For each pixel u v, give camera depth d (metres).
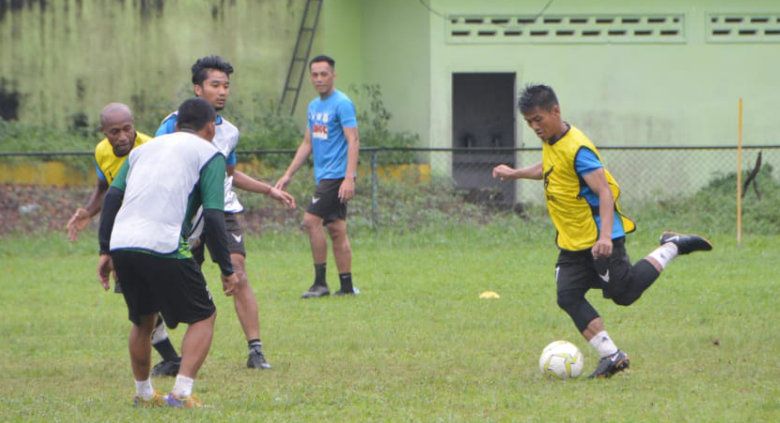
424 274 35.03
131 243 16.02
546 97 18.42
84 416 16.06
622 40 53.78
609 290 18.98
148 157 16.50
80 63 54.84
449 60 53.50
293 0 56.22
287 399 17.25
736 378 18.88
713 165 53.66
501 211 48.53
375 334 24.25
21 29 54.41
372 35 55.88
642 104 53.94
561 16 53.56
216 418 15.82
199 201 16.64
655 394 17.48
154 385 19.27
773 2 54.03
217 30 55.72
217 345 23.06
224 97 21.00
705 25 53.97
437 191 49.06
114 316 27.66
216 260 16.45
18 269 37.19
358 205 46.62
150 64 55.31
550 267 36.56
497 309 27.89
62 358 22.03
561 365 19.05
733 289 31.03
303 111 56.44
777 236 44.53
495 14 53.44
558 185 18.70
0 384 19.30
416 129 54.25
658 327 24.94
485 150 43.31
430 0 53.28
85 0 54.75
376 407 16.67
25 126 53.25
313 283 32.34
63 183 49.97
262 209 46.44
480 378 19.20
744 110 54.22
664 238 19.45
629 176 53.53
